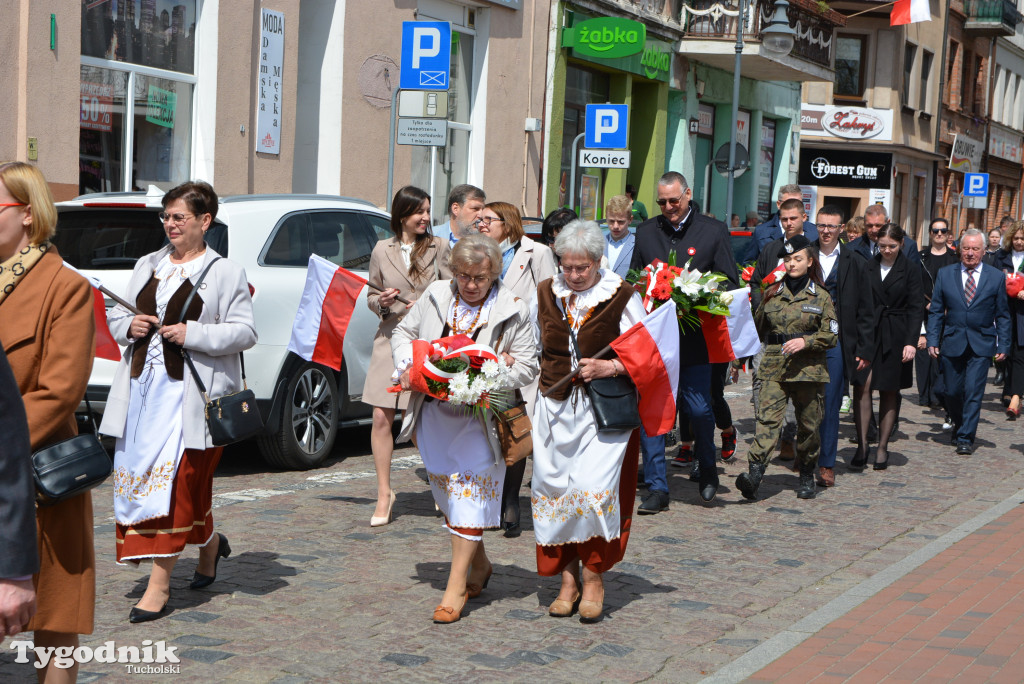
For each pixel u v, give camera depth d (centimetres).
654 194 2442
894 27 3559
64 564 373
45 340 372
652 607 593
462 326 561
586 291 558
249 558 641
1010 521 822
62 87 1183
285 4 1468
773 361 848
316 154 1587
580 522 550
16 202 373
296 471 886
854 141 3575
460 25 1820
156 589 536
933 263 1443
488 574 596
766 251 920
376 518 725
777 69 2638
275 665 486
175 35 1350
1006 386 1438
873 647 536
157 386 532
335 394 917
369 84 1611
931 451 1133
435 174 1808
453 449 555
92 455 372
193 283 541
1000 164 4959
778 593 627
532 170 2014
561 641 534
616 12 2180
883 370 1001
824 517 817
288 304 866
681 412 966
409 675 481
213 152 1380
